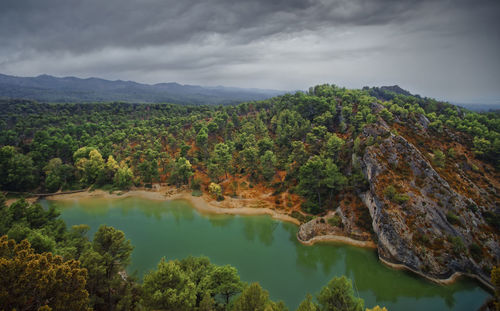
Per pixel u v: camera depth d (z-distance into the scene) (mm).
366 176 85125
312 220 81062
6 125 168875
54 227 64500
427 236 65625
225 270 44656
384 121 108938
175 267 37750
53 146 132125
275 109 176500
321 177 92438
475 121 121062
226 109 199500
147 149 134125
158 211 98375
